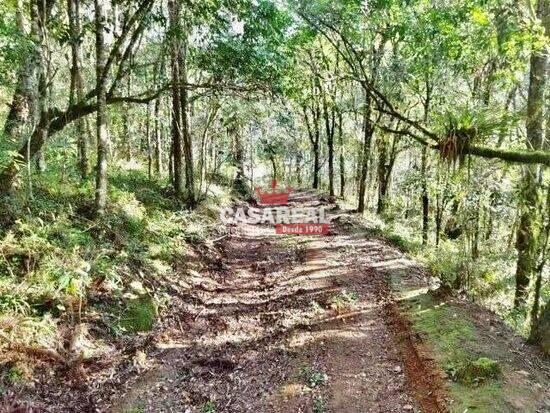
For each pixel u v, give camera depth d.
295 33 18.69
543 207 9.21
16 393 5.31
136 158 23.09
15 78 11.22
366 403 6.06
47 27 9.34
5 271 6.79
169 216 13.08
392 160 20.89
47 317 6.34
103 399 5.90
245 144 28.41
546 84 9.55
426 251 13.68
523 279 9.83
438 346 6.96
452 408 5.49
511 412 5.32
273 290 10.47
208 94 13.97
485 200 10.62
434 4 13.55
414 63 15.08
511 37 8.05
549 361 6.82
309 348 7.59
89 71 15.81
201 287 10.33
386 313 8.77
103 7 9.88
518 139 8.97
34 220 7.86
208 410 6.02
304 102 22.00
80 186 10.77
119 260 8.75
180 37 12.26
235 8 12.06
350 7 14.81
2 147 8.72
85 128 11.88
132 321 7.63
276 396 6.32
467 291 9.66
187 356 7.36
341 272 11.23
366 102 16.77
